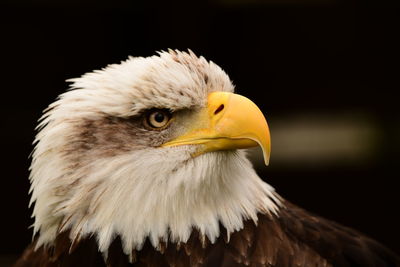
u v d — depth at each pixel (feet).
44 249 21.30
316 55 39.42
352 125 40.83
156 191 19.89
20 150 39.70
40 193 20.38
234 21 38.91
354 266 21.72
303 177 41.88
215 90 20.62
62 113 20.39
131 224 19.89
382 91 39.75
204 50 38.70
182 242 20.07
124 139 20.06
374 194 41.39
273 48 39.27
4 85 39.42
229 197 20.43
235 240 20.33
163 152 20.01
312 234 21.43
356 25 39.19
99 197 19.89
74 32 39.65
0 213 39.45
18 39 39.45
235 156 20.45
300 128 40.98
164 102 19.95
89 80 20.75
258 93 39.52
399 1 38.86
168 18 38.63
